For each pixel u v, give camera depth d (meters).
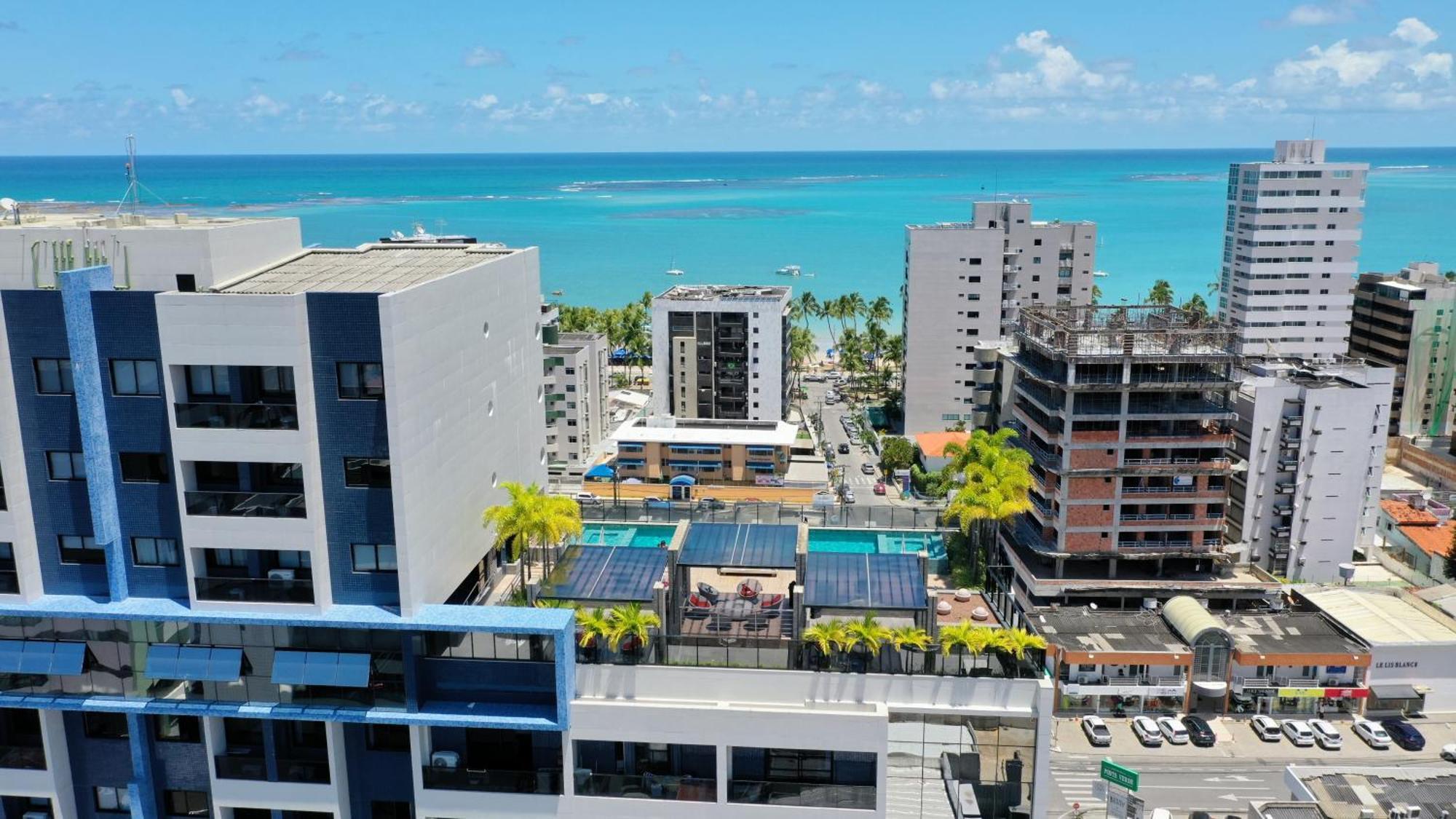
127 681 46.34
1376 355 189.12
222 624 45.22
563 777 46.31
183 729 48.41
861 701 47.12
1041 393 119.50
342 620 44.16
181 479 43.53
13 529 45.00
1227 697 94.25
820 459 175.62
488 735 47.88
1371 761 86.25
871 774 46.81
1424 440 173.38
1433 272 192.38
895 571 54.91
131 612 44.81
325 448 43.75
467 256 57.72
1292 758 86.88
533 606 50.38
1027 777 47.22
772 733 45.31
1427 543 125.81
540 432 63.56
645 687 47.09
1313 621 100.81
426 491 45.81
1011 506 96.38
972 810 47.03
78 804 49.38
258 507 43.72
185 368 43.41
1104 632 98.38
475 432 52.03
